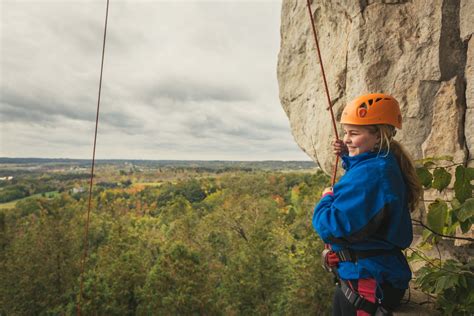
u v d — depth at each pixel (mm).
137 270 24094
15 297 25000
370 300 1774
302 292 23141
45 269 26547
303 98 5477
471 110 2986
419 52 3289
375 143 1862
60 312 22641
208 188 103625
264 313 24500
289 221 42812
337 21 4355
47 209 29828
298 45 5574
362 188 1673
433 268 2521
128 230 31344
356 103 1878
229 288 25688
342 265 1890
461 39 3094
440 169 2449
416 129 3303
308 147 5383
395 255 1783
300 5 5457
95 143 3162
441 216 2402
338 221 1710
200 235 36750
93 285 22578
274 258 26156
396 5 3502
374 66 3564
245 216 35656
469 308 2213
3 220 32031
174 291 22828
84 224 32750
